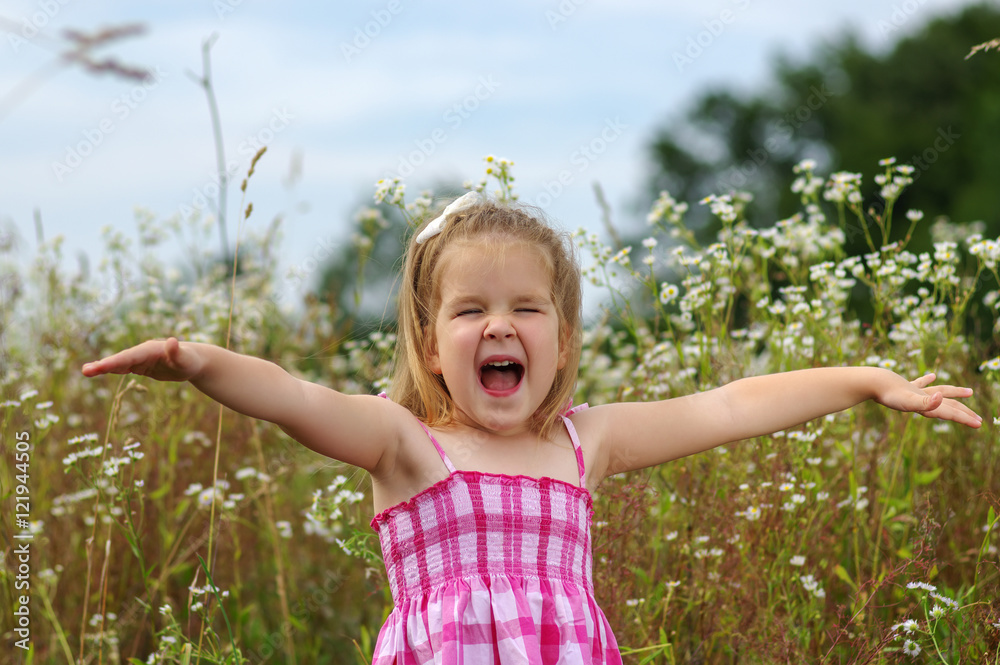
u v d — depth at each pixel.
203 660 3.07
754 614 2.83
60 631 2.99
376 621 3.49
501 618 2.00
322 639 3.48
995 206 16.41
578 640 2.03
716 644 2.91
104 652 3.14
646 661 2.55
